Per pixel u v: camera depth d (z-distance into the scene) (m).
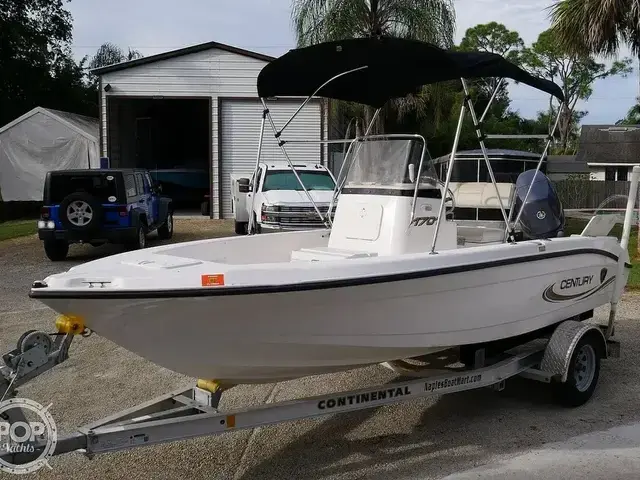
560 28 14.51
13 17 35.81
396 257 4.19
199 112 25.03
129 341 3.76
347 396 4.26
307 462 4.35
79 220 12.27
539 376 5.14
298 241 5.77
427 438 4.71
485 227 6.32
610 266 5.98
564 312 5.49
